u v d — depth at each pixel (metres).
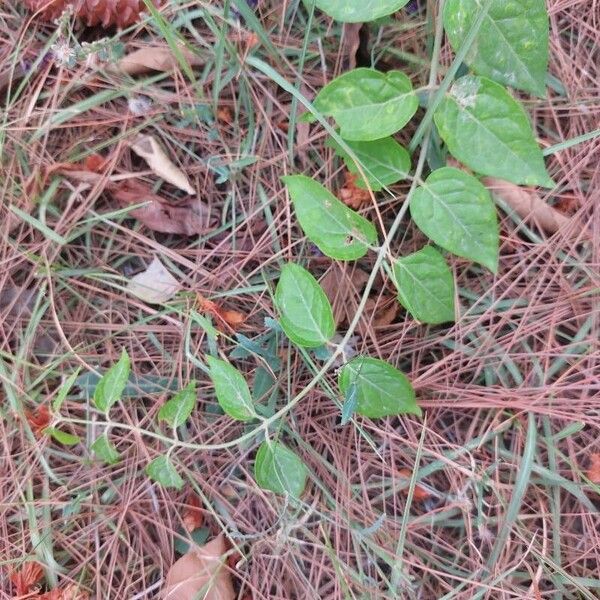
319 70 0.68
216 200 0.68
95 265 0.68
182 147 0.68
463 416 0.66
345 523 0.64
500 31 0.58
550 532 0.65
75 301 0.68
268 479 0.60
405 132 0.67
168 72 0.68
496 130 0.59
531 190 0.66
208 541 0.65
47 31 0.69
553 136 0.67
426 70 0.67
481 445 0.65
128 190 0.68
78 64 0.67
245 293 0.67
